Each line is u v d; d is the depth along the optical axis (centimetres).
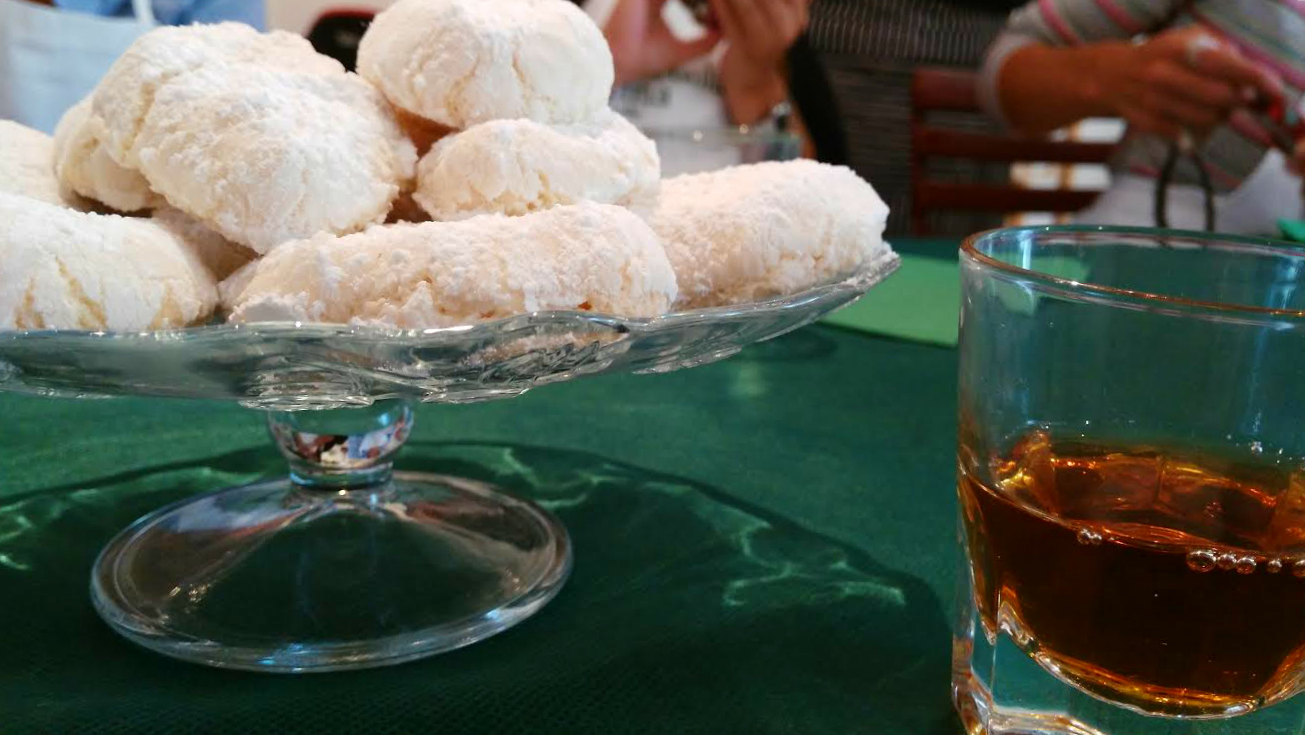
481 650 24
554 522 29
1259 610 20
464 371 22
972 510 23
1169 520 21
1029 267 25
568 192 26
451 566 27
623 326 22
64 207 25
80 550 28
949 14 110
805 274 28
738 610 26
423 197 27
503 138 26
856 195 30
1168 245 24
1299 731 22
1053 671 22
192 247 26
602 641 24
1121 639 21
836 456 33
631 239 24
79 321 23
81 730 21
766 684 23
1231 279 24
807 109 101
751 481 32
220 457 33
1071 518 21
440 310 22
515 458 33
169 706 22
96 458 32
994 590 22
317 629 24
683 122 96
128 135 26
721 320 23
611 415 36
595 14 85
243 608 25
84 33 58
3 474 31
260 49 28
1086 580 21
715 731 22
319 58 28
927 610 26
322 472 29
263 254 25
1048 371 22
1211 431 21
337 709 22
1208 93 86
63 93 58
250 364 21
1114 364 22
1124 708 22
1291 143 84
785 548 28
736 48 97
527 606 25
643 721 22
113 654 24
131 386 22
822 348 43
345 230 26
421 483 31
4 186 27
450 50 27
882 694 23
